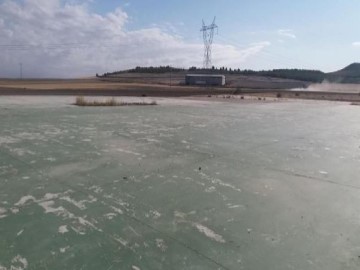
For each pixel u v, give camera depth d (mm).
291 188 4605
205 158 6176
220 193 4297
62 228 3189
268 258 2766
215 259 2725
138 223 3350
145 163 5664
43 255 2713
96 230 3172
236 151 6891
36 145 6777
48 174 4855
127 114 13250
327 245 3016
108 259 2682
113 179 4730
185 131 9320
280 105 22484
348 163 6145
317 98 34375
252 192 4383
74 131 8664
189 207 3801
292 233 3232
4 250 2771
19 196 3967
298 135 9375
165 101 22250
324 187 4684
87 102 17641
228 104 21359
